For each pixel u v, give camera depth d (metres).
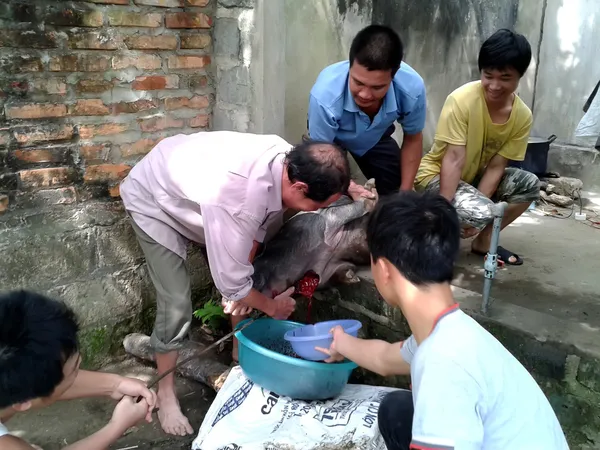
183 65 2.88
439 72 4.21
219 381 2.58
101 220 2.74
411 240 1.35
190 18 2.84
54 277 2.63
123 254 2.85
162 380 2.47
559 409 2.21
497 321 2.30
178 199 2.20
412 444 1.19
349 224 2.64
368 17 3.57
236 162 2.06
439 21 4.07
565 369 2.15
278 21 2.89
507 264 3.05
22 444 1.39
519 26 4.81
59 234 2.61
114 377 1.78
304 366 2.04
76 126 2.59
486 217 2.64
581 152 4.61
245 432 2.04
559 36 4.69
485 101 2.75
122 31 2.62
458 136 2.77
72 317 1.43
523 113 2.82
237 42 2.89
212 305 3.05
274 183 2.04
